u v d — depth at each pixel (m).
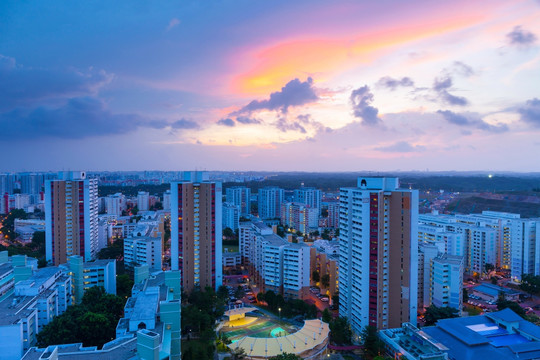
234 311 194.12
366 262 169.62
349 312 183.62
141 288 168.50
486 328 160.38
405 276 167.50
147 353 103.44
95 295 184.50
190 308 180.12
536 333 152.62
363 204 168.12
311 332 161.38
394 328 165.25
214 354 155.12
